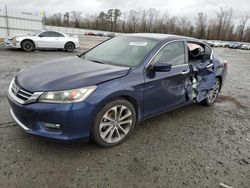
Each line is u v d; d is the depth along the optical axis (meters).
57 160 2.76
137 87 3.16
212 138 3.65
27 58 10.45
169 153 3.11
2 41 17.91
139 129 3.72
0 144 2.96
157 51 3.59
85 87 2.73
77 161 2.77
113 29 92.12
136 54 3.58
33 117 2.69
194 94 4.32
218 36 91.94
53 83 2.76
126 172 2.65
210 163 2.97
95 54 4.05
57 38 14.16
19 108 2.76
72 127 2.71
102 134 3.00
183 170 2.78
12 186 2.31
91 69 3.18
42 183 2.38
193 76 4.18
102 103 2.82
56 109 2.61
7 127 3.41
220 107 5.17
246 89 7.19
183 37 4.24
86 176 2.53
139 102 3.28
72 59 3.83
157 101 3.56
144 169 2.73
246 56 27.36
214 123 4.24
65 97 2.64
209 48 4.89
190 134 3.71
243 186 2.60
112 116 3.06
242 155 3.23
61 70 3.15
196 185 2.54
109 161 2.82
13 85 3.07
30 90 2.73
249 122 4.44
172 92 3.77
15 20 20.16
